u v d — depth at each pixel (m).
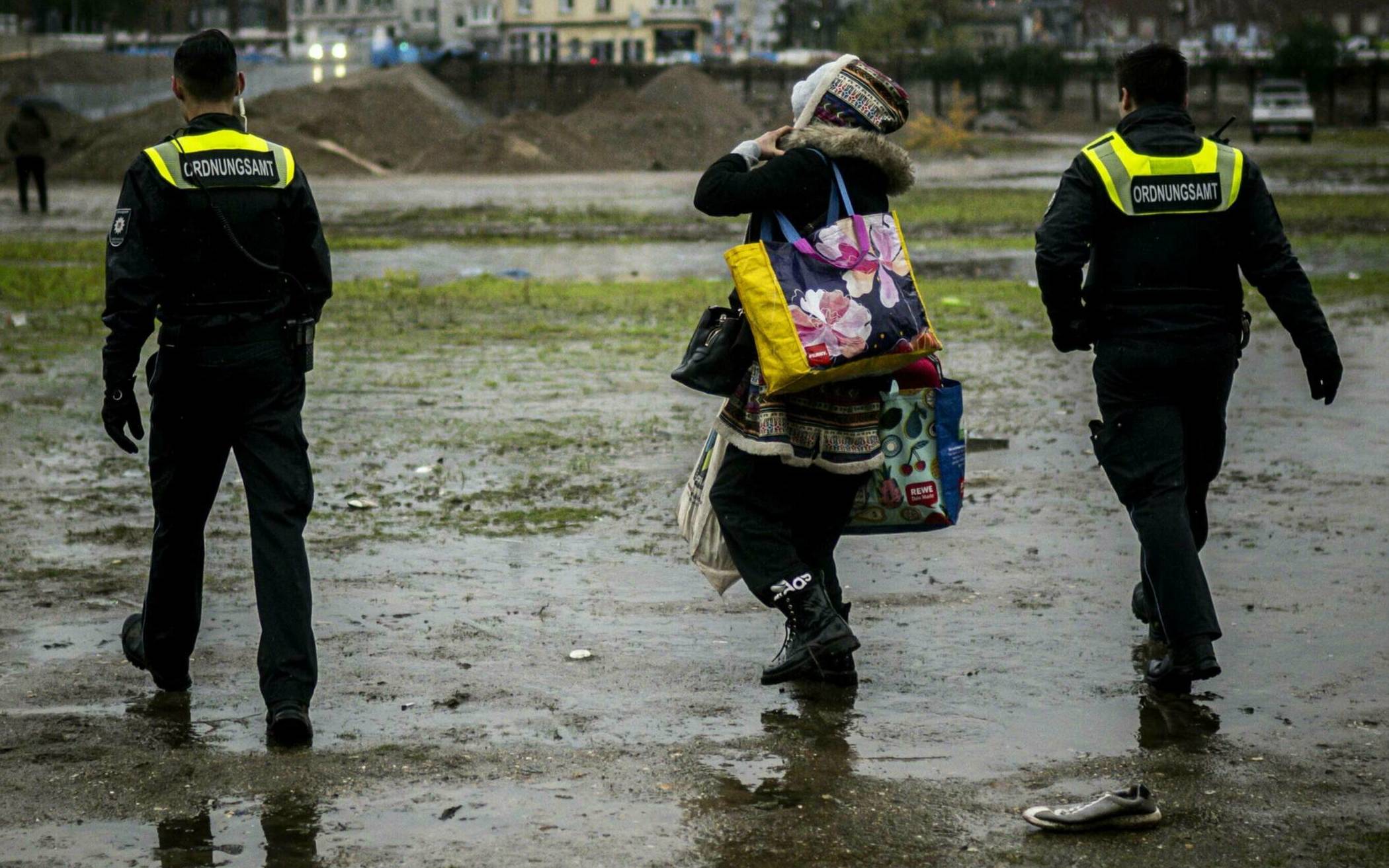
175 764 3.93
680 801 3.68
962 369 11.82
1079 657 4.87
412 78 74.44
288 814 3.60
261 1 122.19
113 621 5.30
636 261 22.61
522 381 11.19
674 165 65.12
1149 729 4.20
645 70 80.19
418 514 6.98
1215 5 133.50
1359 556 6.08
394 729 4.21
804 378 4.21
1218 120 84.12
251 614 5.38
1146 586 4.77
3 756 3.99
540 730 4.20
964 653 4.93
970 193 39.97
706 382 4.44
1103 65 88.56
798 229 4.45
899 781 3.82
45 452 8.44
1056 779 3.84
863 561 6.17
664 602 5.56
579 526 6.76
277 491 4.23
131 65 76.06
